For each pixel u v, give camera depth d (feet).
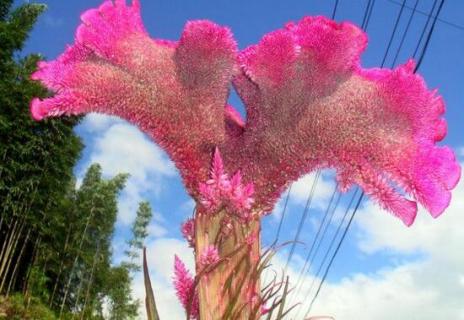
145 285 1.07
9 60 9.90
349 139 1.05
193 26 1.05
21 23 9.99
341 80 1.06
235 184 1.03
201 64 1.07
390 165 1.03
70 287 14.05
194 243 1.11
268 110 1.08
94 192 13.41
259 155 1.09
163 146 1.10
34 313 10.78
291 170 1.08
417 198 1.01
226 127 1.18
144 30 1.14
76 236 13.28
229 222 1.08
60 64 1.07
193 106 1.09
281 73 1.06
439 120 1.05
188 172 1.10
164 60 1.08
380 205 1.04
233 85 1.12
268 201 1.09
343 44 1.03
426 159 1.01
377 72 1.09
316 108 1.06
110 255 14.55
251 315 1.03
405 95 1.03
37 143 9.97
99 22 1.07
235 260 1.06
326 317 1.09
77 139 11.19
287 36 1.04
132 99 1.07
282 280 1.09
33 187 10.34
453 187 1.00
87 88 1.06
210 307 1.03
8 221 10.43
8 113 9.71
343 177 1.09
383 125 1.04
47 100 1.05
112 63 1.07
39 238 11.49
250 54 1.06
